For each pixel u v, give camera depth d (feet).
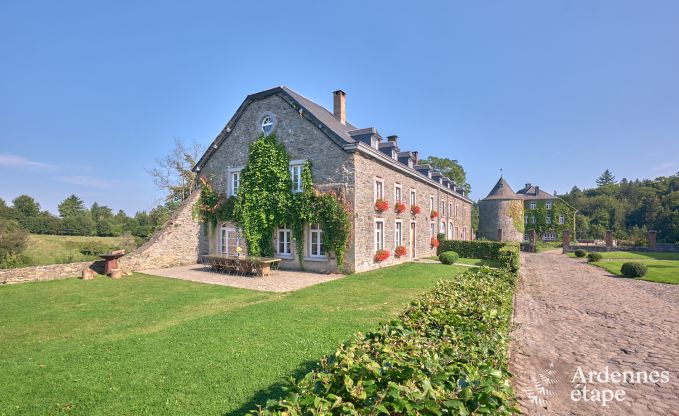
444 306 15.23
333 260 50.06
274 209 54.80
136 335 21.89
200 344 19.62
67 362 17.70
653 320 26.48
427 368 8.32
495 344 11.34
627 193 244.63
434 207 87.66
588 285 43.93
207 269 53.93
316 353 17.93
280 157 54.65
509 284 25.66
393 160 60.39
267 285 39.65
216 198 62.54
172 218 59.31
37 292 36.81
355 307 28.30
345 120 67.31
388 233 59.47
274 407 7.06
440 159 156.76
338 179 50.26
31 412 13.26
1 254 61.72
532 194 173.68
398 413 7.01
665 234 153.28
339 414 6.70
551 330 23.73
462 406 6.84
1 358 18.66
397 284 39.24
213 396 13.93
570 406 13.64
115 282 42.70
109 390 14.69
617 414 13.11
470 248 79.15
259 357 17.57
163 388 14.69
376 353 9.51
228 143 61.82
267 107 57.11
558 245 148.46
